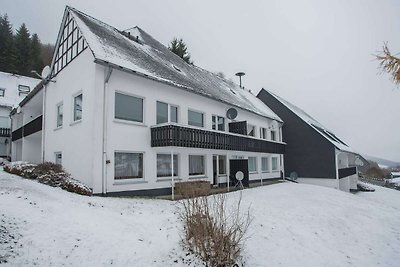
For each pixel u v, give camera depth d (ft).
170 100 50.67
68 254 18.70
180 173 51.44
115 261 18.92
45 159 55.72
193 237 21.02
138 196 42.09
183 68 70.23
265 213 35.58
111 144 40.34
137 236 22.75
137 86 44.83
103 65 39.58
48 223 22.06
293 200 46.93
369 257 27.81
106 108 40.01
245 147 64.75
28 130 67.46
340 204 48.83
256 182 76.64
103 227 23.32
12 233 19.42
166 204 35.81
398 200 90.94
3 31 146.20
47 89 57.93
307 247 27.27
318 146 90.94
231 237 21.12
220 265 19.56
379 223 40.75
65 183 35.94
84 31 44.88
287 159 96.12
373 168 185.98
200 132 50.06
